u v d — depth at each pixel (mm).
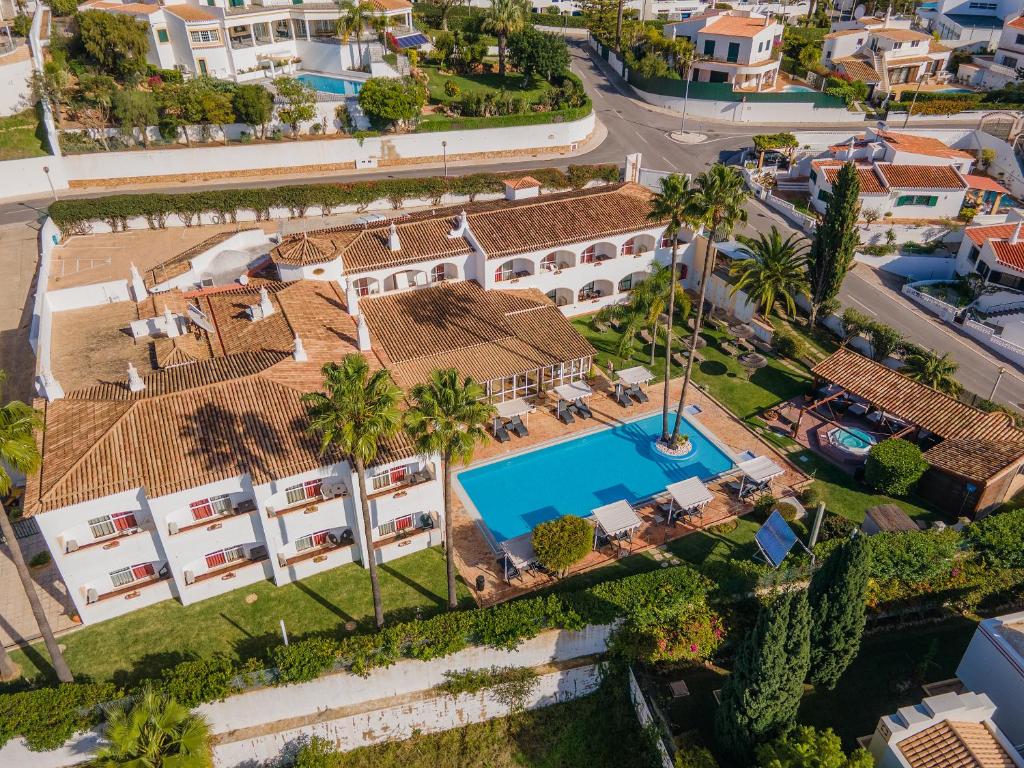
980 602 40688
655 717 35375
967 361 60562
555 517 45406
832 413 53812
